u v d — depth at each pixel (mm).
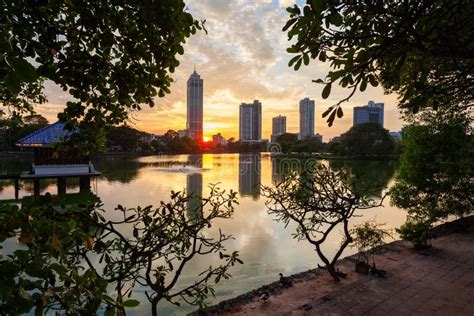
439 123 8016
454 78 1787
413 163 8336
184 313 4930
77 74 1791
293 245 8492
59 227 1244
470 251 6766
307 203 5879
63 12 1670
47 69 1661
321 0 1192
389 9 1427
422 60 1703
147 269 2658
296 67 1601
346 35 1480
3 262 848
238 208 13234
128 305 1082
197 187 20938
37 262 907
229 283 6078
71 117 1946
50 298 902
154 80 1995
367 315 4180
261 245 8484
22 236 1083
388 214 12484
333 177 5875
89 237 1431
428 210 8164
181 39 1785
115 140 63125
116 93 2008
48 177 16922
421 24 1394
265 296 4672
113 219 11133
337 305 4465
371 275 5590
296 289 5188
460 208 8117
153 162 52000
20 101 3211
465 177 8125
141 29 1729
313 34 1415
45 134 17859
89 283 1042
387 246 7270
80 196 16719
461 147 7844
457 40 1397
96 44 1783
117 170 34938
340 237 9281
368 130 53125
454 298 4605
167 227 2812
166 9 1559
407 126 8719
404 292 4844
